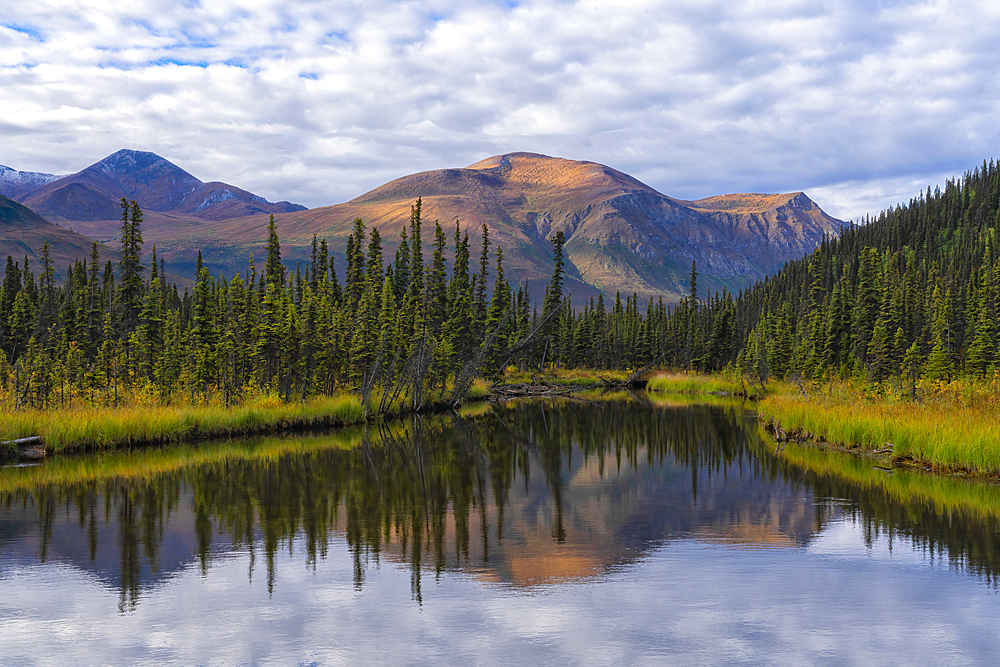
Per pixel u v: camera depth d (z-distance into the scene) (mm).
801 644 9312
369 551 14234
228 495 20547
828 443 31312
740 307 188000
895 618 10250
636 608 10742
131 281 52438
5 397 34906
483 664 8727
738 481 22719
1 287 83750
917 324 74125
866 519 16828
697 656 8945
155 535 15680
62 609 10828
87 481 22828
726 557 13648
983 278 79625
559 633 9742
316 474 24391
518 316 110938
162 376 42875
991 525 15992
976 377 47719
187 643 9453
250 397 43125
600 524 16719
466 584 12023
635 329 129875
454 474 24516
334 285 75438
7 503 19281
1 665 8766
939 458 23859
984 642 9344
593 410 57938
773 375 87125
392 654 9047
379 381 55031
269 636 9688
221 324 47719
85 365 41938
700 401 70688
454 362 76000
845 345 77500
